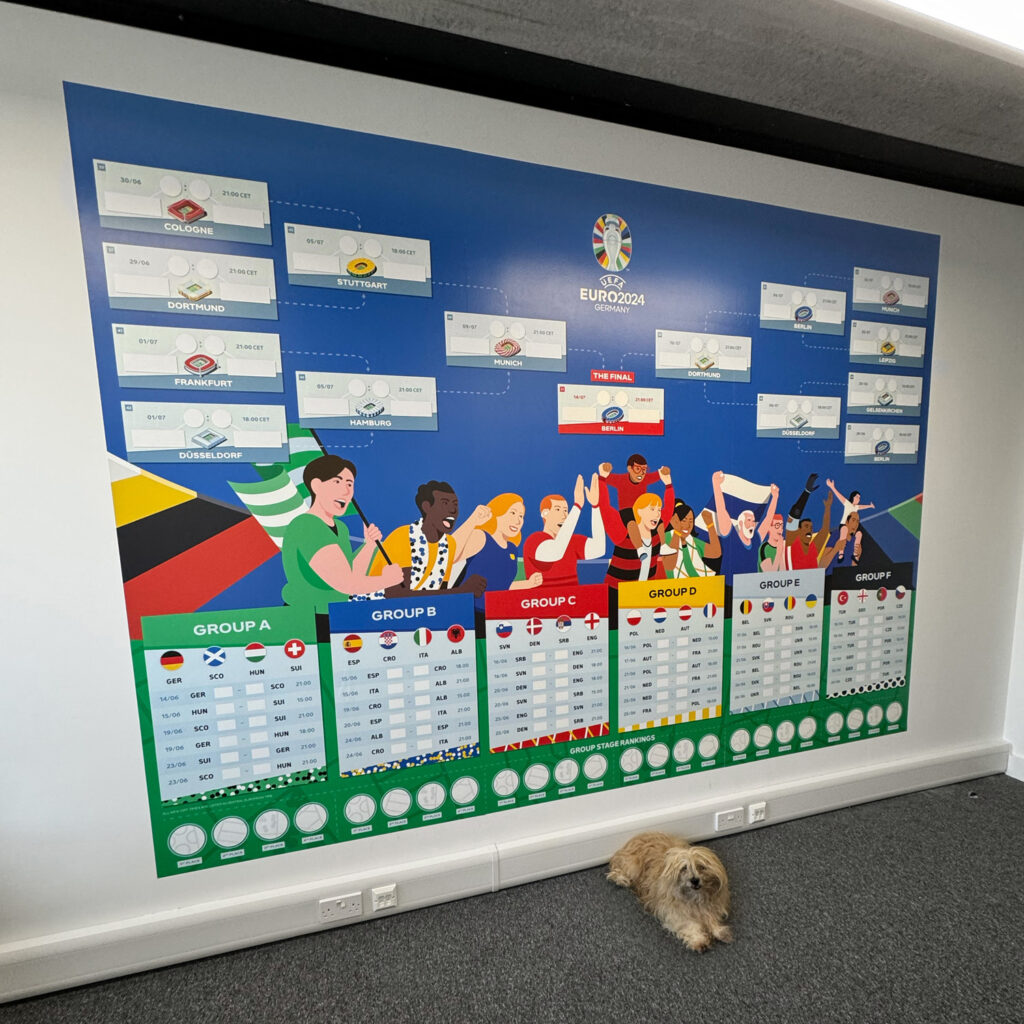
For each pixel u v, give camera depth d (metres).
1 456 1.04
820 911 1.36
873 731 1.86
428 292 1.26
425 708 1.35
